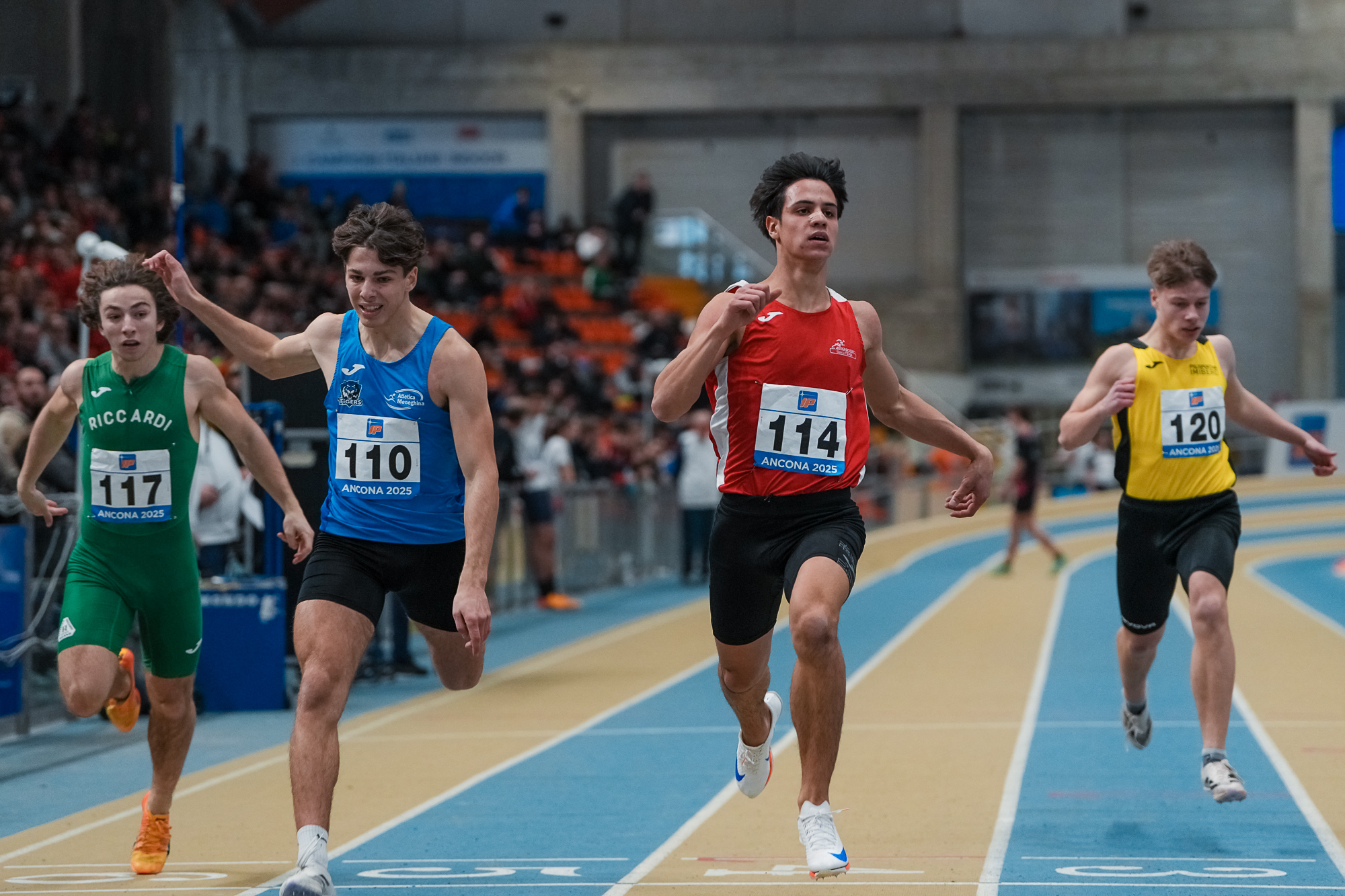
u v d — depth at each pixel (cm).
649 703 2062
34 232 3625
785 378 976
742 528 995
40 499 1156
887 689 2159
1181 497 1280
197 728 1898
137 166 4875
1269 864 1052
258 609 2045
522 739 1770
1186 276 1264
